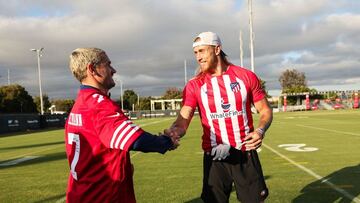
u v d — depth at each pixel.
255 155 3.74
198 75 3.84
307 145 13.08
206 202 3.84
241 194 3.71
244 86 3.71
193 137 17.69
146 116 60.94
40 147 16.59
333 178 7.48
